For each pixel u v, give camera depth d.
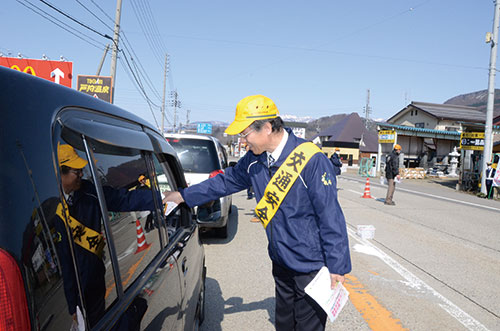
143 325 1.21
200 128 68.50
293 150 1.91
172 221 2.18
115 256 1.16
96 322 0.96
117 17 15.97
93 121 1.21
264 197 1.98
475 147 17.00
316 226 1.95
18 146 0.83
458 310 3.64
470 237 6.98
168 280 1.58
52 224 0.85
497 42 15.18
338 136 41.69
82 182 1.04
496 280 4.57
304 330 2.02
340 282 1.83
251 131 1.89
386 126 26.55
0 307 0.72
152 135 1.91
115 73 16.77
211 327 3.10
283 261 1.98
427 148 31.28
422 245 6.23
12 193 0.78
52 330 0.79
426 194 15.01
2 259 0.73
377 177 26.27
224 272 4.49
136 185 1.48
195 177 5.35
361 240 6.41
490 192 14.66
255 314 3.39
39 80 1.03
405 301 3.82
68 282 0.86
